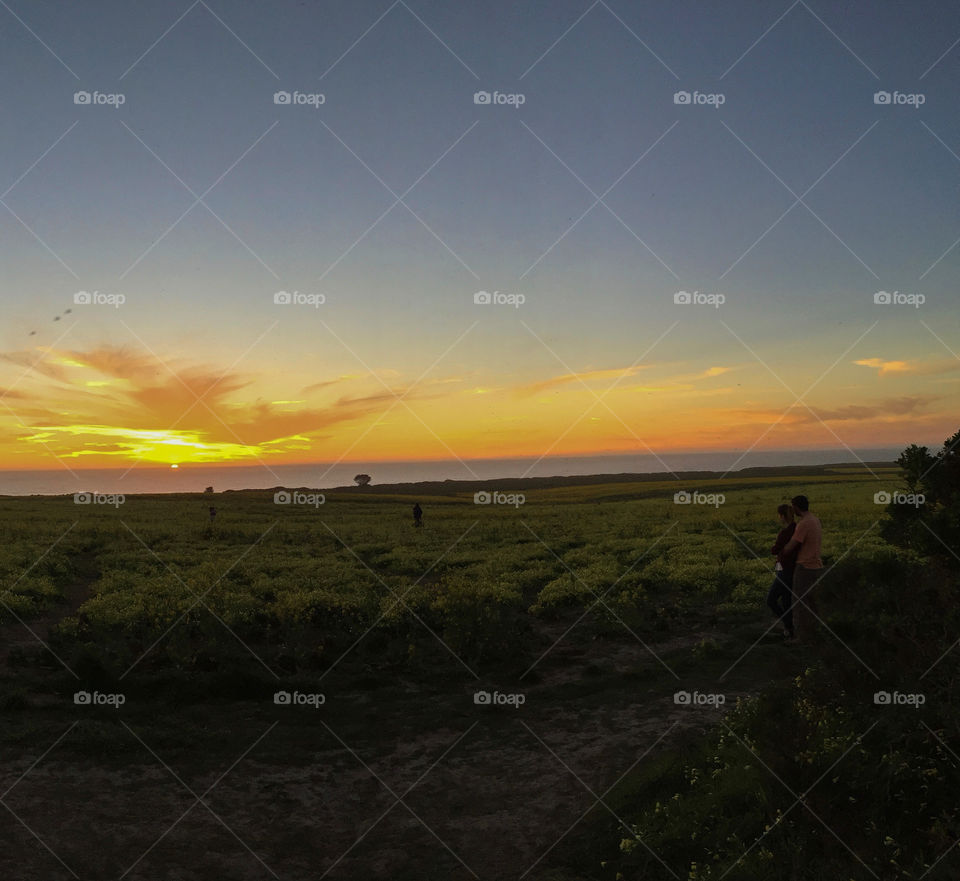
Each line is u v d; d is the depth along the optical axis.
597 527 43.75
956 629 7.26
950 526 9.03
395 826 7.23
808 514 13.55
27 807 7.20
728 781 6.85
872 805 5.84
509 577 25.33
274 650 14.75
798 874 5.25
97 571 30.48
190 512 66.62
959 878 4.48
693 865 5.68
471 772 8.59
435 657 14.07
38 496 103.50
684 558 27.67
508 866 6.42
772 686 9.10
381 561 32.25
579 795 7.81
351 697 11.69
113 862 6.23
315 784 8.24
